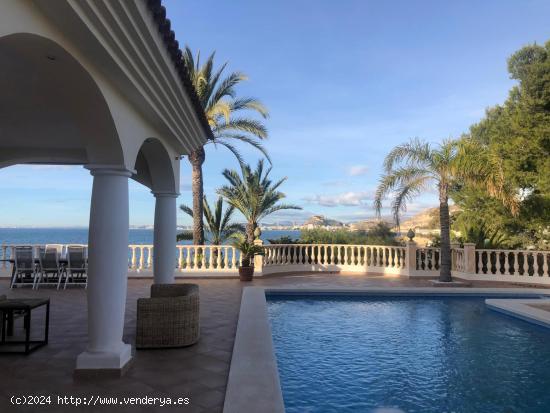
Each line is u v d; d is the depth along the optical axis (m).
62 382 4.23
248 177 18.56
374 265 16.45
